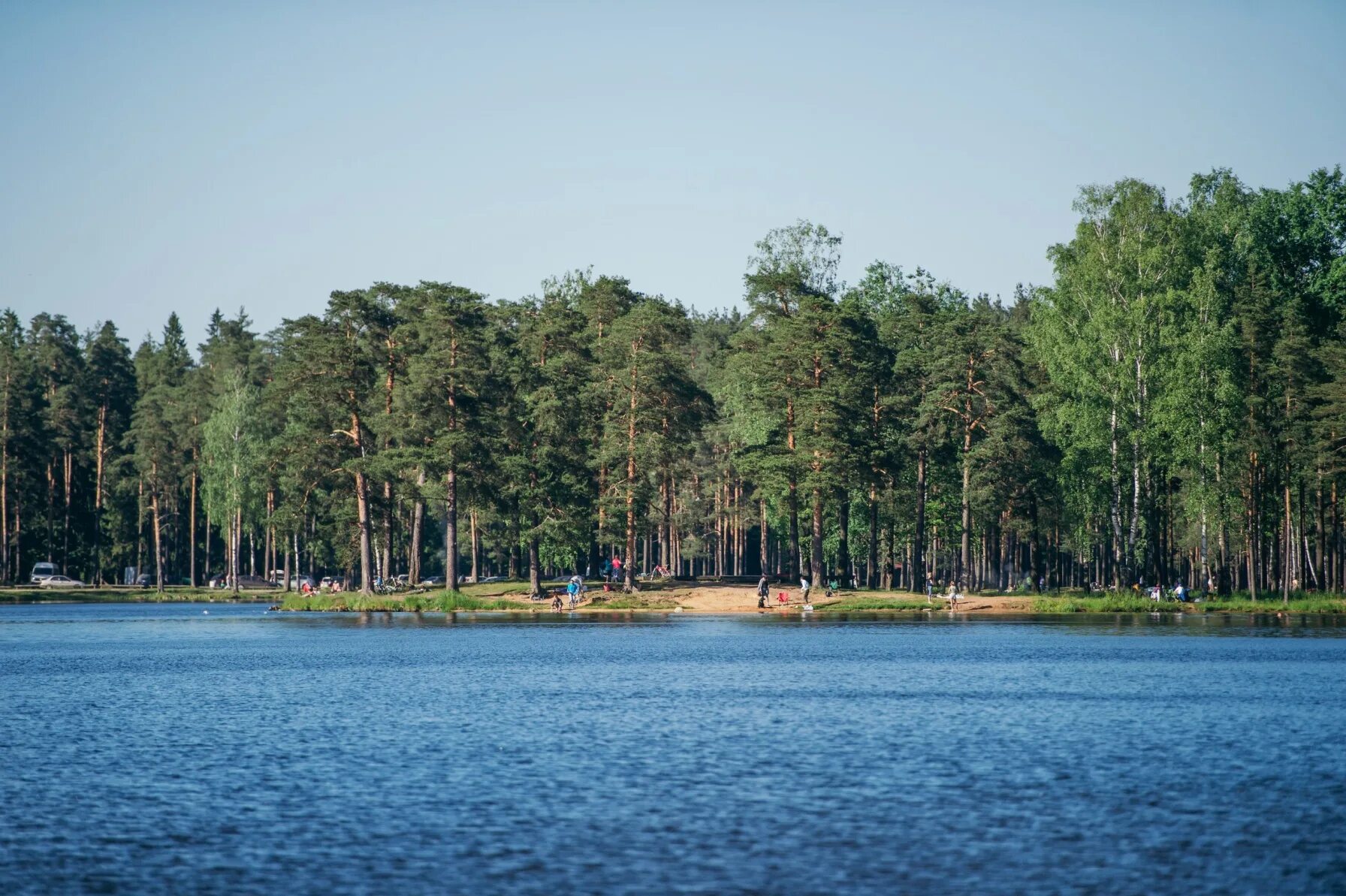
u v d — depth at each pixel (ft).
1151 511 344.69
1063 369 327.47
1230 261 354.54
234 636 286.25
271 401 357.61
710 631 287.89
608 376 365.40
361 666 207.21
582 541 361.51
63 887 78.54
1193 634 262.47
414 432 341.41
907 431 371.56
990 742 124.57
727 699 159.22
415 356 348.79
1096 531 365.20
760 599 352.28
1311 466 320.91
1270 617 312.50
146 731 136.46
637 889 76.84
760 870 80.43
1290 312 329.31
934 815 93.97
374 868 81.56
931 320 379.14
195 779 109.09
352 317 353.51
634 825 91.56
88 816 95.71
